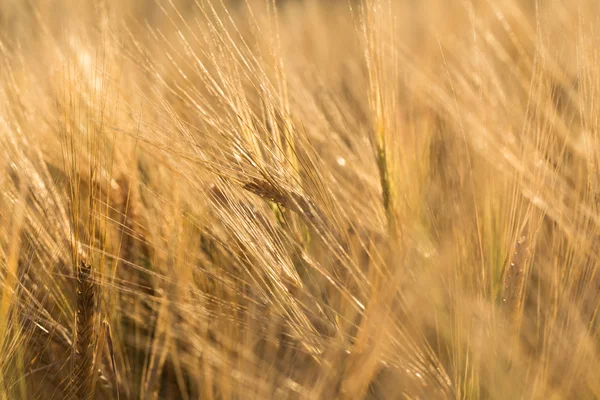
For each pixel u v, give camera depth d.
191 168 0.82
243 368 0.80
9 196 0.83
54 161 0.90
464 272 0.82
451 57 1.22
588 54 0.86
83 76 0.88
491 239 0.84
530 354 0.81
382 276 0.81
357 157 0.96
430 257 0.83
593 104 0.84
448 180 0.91
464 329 0.79
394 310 0.81
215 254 0.89
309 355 0.81
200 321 0.84
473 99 1.00
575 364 0.79
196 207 0.87
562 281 0.82
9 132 0.87
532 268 0.86
